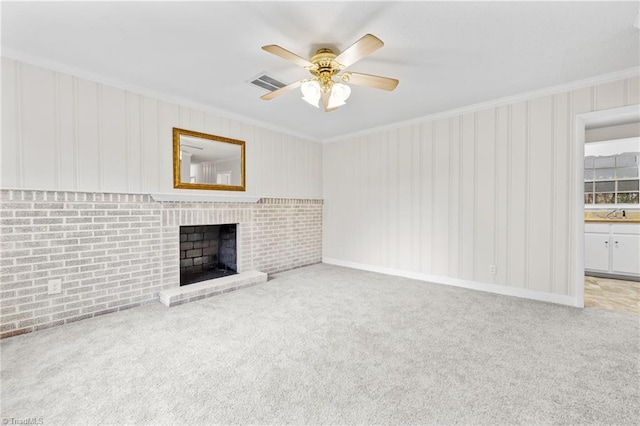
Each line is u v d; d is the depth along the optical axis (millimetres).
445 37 2021
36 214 2297
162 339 2141
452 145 3588
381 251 4320
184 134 3213
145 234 2914
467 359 1865
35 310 2291
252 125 3965
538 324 2408
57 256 2396
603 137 3873
